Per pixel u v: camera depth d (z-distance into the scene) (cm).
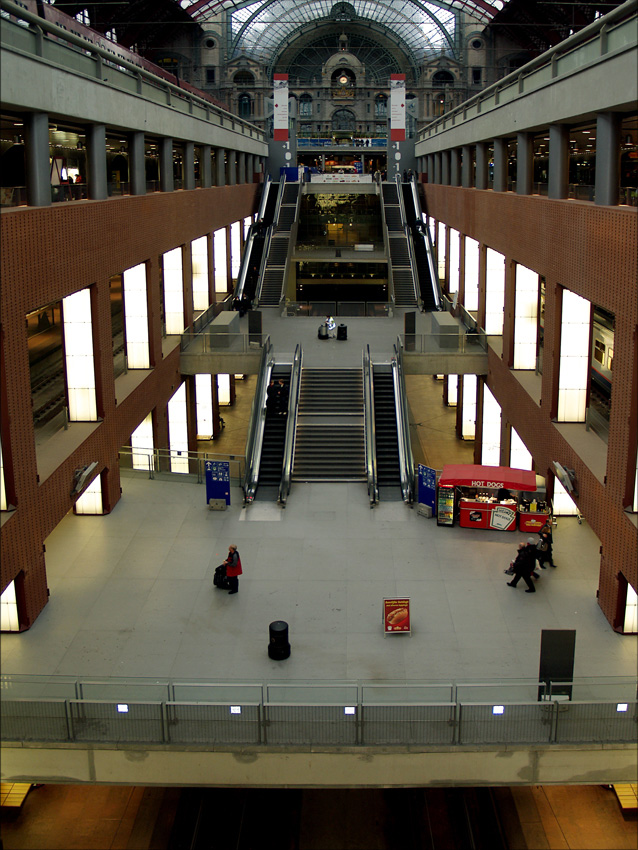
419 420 4159
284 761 1516
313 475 2692
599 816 1892
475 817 1884
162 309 3469
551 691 1509
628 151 2470
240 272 4662
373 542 2255
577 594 1973
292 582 2042
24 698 1538
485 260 3319
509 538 2275
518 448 2920
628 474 1703
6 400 1669
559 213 2191
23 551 1780
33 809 1903
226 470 2438
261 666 1692
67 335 2286
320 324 4012
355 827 1892
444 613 1891
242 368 3331
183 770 1527
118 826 1852
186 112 3366
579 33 1939
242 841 1828
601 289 1848
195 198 3597
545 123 2286
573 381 2269
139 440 3016
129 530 2331
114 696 1577
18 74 1659
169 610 1911
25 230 1736
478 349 3291
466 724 1498
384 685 1495
